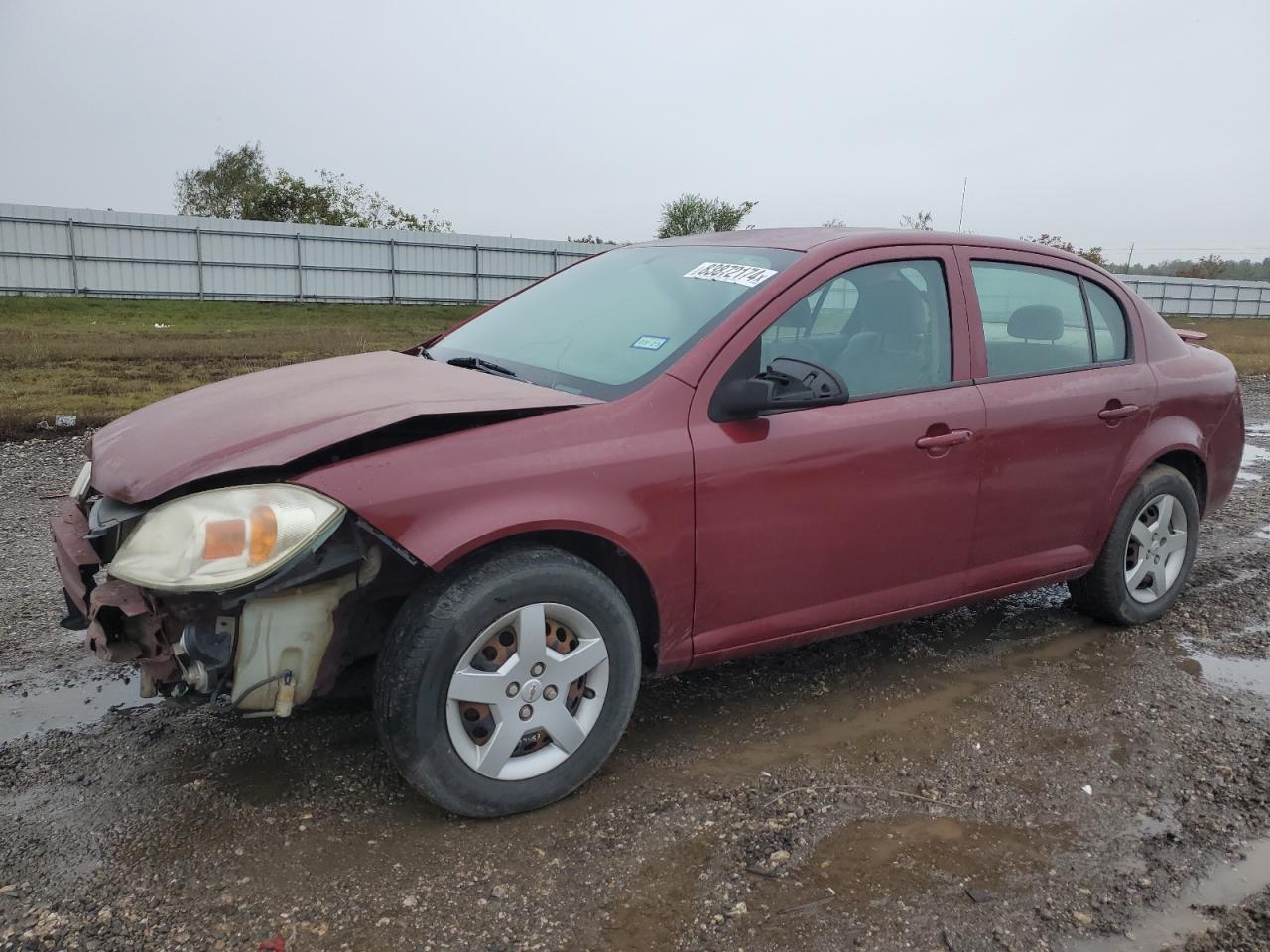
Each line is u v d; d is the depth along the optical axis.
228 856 2.58
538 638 2.74
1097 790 3.04
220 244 34.25
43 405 10.19
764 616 3.27
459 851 2.64
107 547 2.70
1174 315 53.56
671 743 3.29
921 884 2.54
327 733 3.27
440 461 2.62
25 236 31.34
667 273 3.66
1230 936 2.37
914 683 3.81
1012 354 3.85
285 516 2.43
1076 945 2.33
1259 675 3.97
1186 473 4.64
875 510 3.38
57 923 2.29
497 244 39.09
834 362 3.38
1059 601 4.83
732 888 2.51
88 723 3.31
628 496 2.86
